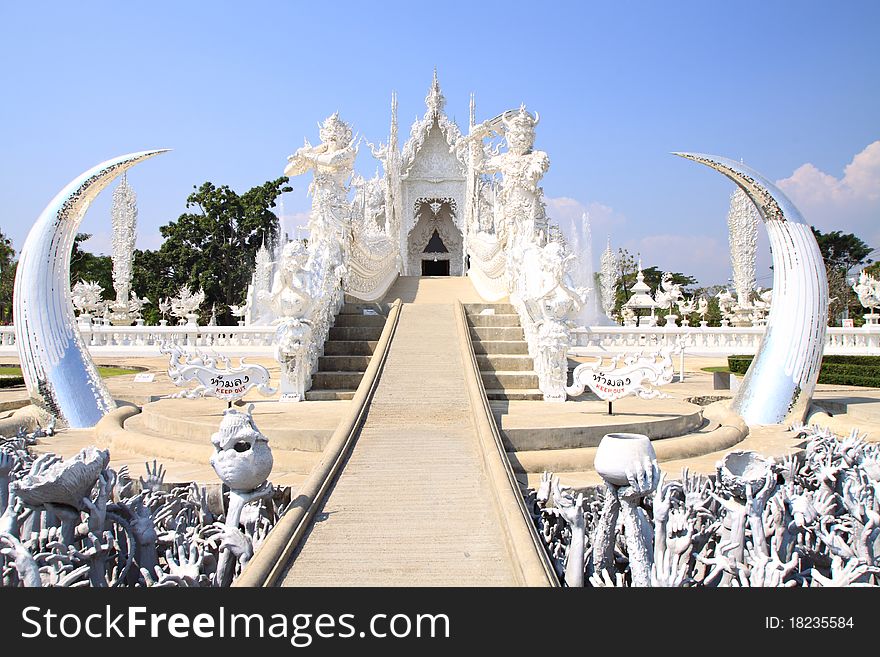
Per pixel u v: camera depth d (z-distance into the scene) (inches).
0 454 252.1
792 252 446.3
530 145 772.0
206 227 1889.8
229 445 223.0
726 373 592.7
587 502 279.7
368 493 251.0
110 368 764.6
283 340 426.9
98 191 452.1
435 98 1369.3
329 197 614.5
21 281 434.6
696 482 263.0
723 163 459.8
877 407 470.3
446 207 1481.3
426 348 454.3
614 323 959.0
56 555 197.2
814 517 243.1
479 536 219.6
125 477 275.9
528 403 419.5
